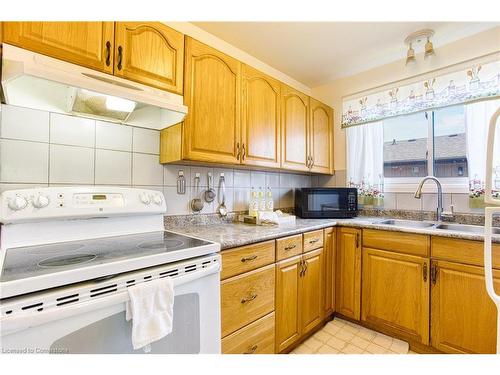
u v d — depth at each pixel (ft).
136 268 2.76
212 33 5.92
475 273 4.42
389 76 7.22
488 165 2.42
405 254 5.27
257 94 5.82
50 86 3.27
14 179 3.66
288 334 4.99
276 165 6.26
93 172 4.36
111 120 4.52
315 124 7.60
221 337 3.77
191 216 5.63
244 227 5.49
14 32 2.97
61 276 2.30
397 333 5.49
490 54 5.51
